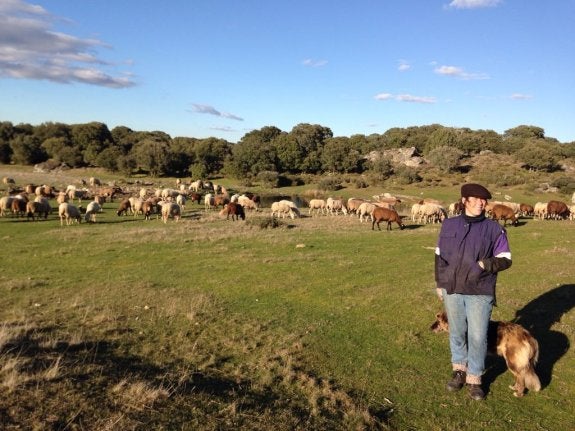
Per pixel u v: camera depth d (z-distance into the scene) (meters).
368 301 10.79
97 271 14.84
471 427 5.27
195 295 11.57
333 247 19.28
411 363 7.14
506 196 64.50
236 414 5.11
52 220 30.58
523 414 5.55
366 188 83.75
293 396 5.90
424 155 121.06
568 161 105.25
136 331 8.52
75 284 12.94
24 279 13.48
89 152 110.25
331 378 6.58
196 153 105.50
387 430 5.19
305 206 60.88
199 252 18.05
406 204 58.69
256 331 8.67
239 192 76.38
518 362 5.83
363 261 16.05
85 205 41.50
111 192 48.97
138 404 5.01
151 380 5.91
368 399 5.93
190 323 9.12
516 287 11.41
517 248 18.38
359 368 6.96
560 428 5.25
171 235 22.83
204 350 7.57
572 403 5.78
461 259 5.60
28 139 115.56
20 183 71.62
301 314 9.95
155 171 103.19
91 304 10.61
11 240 21.47
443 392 6.11
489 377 6.50
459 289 5.66
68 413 4.68
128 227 27.12
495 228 5.57
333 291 11.89
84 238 21.95
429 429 5.25
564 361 6.96
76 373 5.71
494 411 5.61
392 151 118.81
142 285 12.71
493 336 6.01
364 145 138.50
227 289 12.31
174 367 6.64
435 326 7.08
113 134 136.12
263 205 57.09
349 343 8.05
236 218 33.38
